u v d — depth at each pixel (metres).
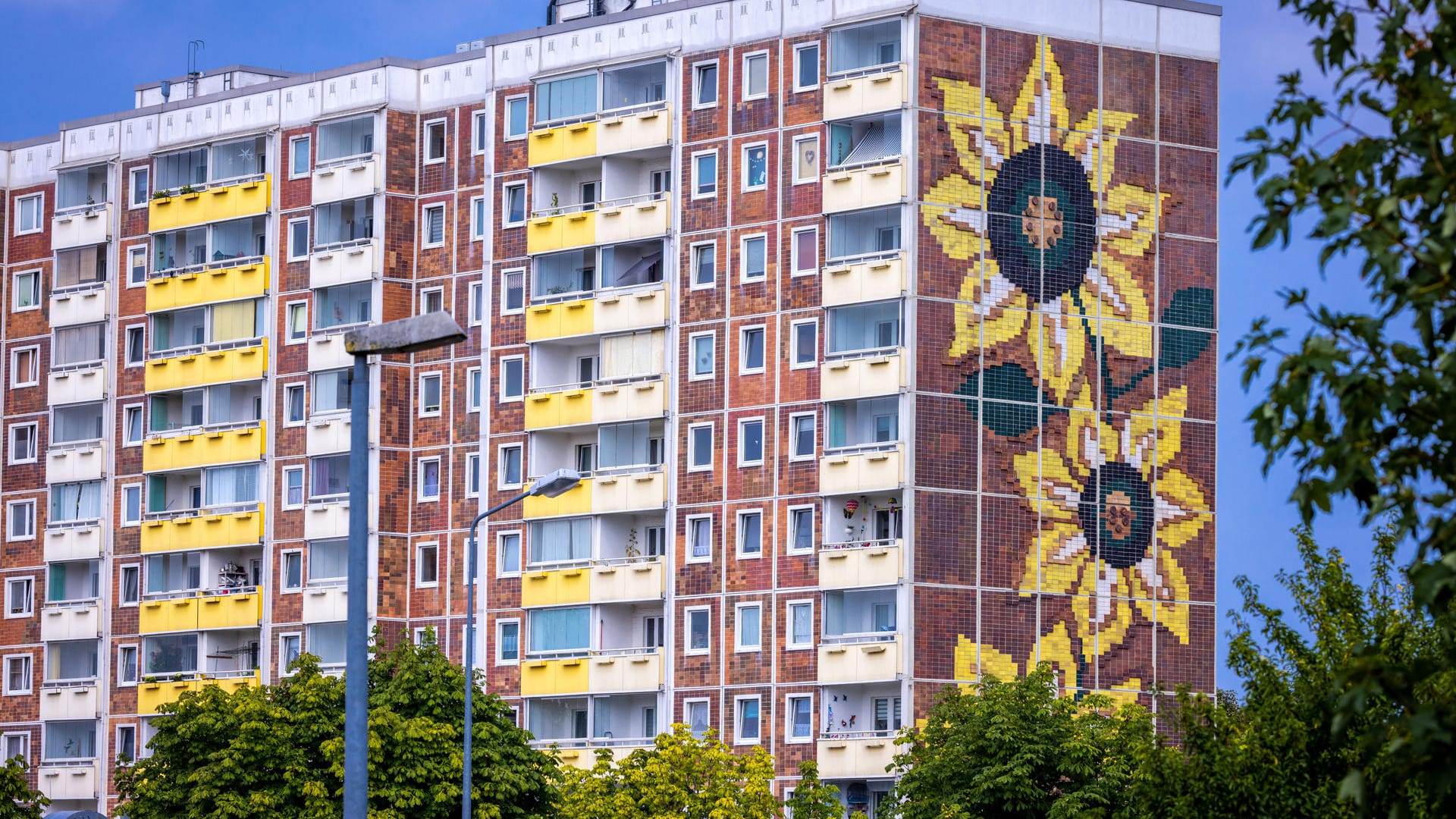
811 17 97.00
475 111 107.75
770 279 96.50
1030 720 75.31
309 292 109.62
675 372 98.38
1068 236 96.19
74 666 115.31
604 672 98.00
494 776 79.19
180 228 114.12
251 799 77.50
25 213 120.81
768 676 94.19
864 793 92.12
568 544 100.38
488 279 104.12
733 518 96.00
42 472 117.94
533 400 101.62
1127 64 98.12
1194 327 98.00
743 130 98.00
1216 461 97.81
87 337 117.19
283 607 108.12
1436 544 21.94
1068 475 94.94
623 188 101.69
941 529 92.38
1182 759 46.72
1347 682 23.28
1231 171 22.91
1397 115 22.59
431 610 105.38
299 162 111.12
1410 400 22.17
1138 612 95.44
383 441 106.81
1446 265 21.34
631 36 101.75
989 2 96.00
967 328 93.94
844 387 93.62
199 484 113.06
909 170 93.75
